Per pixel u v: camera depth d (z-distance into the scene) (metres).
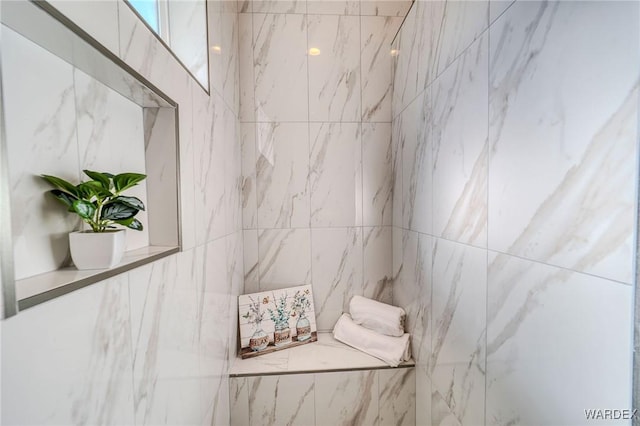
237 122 1.38
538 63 0.50
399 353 1.22
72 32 0.34
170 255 0.63
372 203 1.51
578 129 0.43
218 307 1.02
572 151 0.44
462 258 0.78
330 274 1.52
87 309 0.39
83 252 0.41
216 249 1.00
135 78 0.48
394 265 1.47
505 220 0.60
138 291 0.51
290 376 1.21
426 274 1.05
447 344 0.88
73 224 0.45
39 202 0.38
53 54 0.40
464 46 0.76
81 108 0.45
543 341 0.50
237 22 1.40
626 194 0.36
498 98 0.62
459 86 0.79
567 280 0.45
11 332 0.28
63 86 0.42
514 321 0.57
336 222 1.51
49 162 0.40
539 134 0.50
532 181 0.52
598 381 0.40
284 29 1.43
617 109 0.37
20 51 0.35
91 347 0.40
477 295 0.71
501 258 0.61
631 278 0.36
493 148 0.64
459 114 0.79
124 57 0.48
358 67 1.47
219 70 1.06
